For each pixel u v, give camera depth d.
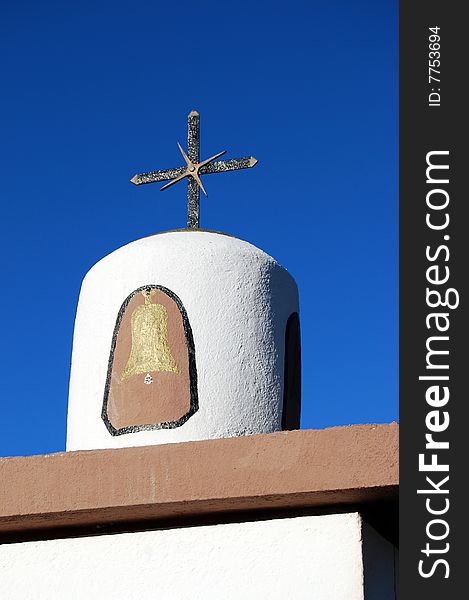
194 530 5.48
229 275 6.65
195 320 6.50
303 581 5.25
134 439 6.30
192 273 6.61
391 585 5.61
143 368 6.42
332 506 5.34
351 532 5.28
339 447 5.20
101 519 5.53
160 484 5.35
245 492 5.23
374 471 5.13
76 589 5.54
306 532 5.33
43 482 5.49
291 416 6.74
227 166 7.50
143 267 6.67
